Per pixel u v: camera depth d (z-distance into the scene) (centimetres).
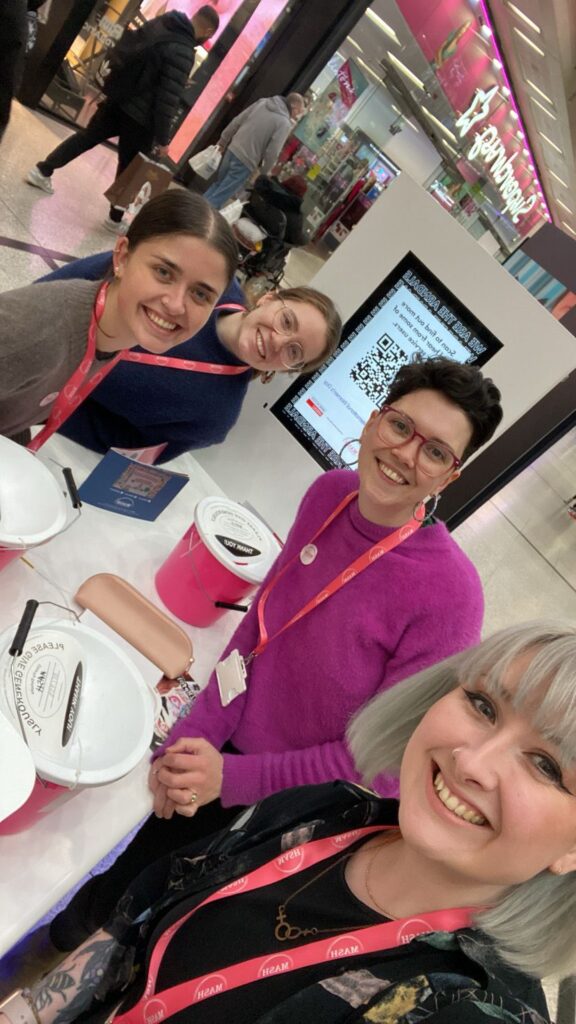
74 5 441
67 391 127
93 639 104
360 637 117
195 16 486
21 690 89
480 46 620
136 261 112
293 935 76
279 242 449
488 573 528
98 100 503
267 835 89
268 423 190
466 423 106
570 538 752
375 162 606
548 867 62
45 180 397
